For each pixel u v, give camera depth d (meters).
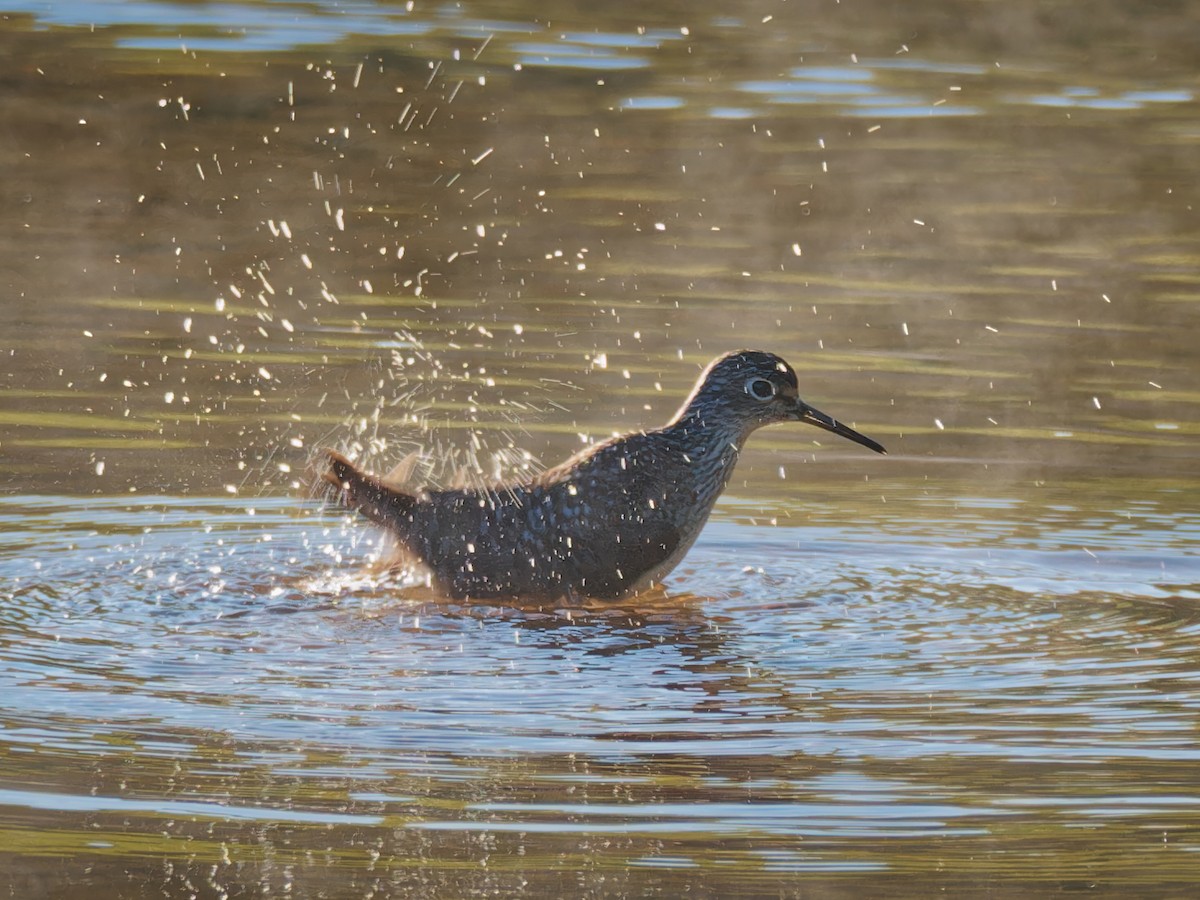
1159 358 29.03
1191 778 14.48
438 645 17.64
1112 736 15.38
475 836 13.34
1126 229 35.47
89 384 26.52
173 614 18.33
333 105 40.66
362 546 21.06
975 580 20.25
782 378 20.81
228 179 36.47
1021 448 25.36
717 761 14.78
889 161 38.88
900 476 24.30
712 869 12.88
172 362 27.62
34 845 13.05
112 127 38.81
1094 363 28.80
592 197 36.41
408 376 27.02
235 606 18.70
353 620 18.38
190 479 23.14
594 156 38.56
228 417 25.44
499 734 15.28
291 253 32.78
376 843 13.23
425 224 34.47
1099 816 13.78
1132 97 43.47
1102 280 32.75
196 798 13.87
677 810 13.85
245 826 13.45
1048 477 24.22
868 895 12.55
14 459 23.55
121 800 13.80
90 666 16.66
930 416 26.55
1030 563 20.91
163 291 30.77
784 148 39.38
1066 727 15.57
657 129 40.31
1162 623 18.69
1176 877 12.80
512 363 27.73
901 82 44.06
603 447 19.95
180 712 15.58
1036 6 50.38
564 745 15.09
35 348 27.83
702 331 29.47
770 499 23.38
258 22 46.28
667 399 26.27
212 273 31.75
